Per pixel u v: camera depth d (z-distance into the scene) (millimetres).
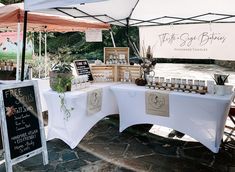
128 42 5438
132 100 3953
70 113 3543
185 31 5203
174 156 3486
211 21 4875
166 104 3562
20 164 3260
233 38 4770
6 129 2812
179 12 4641
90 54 14977
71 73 3740
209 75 11922
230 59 4855
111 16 4871
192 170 3088
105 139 4141
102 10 4406
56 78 3645
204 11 4453
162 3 4320
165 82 3703
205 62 17484
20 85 3023
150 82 3848
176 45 5359
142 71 4332
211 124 3330
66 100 3490
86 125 3895
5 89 2859
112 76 4707
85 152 3629
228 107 3311
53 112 3768
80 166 3207
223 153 3562
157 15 4926
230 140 4023
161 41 5504
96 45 14930
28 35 8188
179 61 17641
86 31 6273
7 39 6855
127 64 4668
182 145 3879
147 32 5648
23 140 2980
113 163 3287
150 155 3521
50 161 3348
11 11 4090
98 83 4531
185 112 3467
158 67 15969
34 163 3293
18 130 2939
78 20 5422
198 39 5098
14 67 5289
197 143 3943
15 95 2949
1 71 5227
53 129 3848
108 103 4367
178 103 3469
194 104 3350
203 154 3541
